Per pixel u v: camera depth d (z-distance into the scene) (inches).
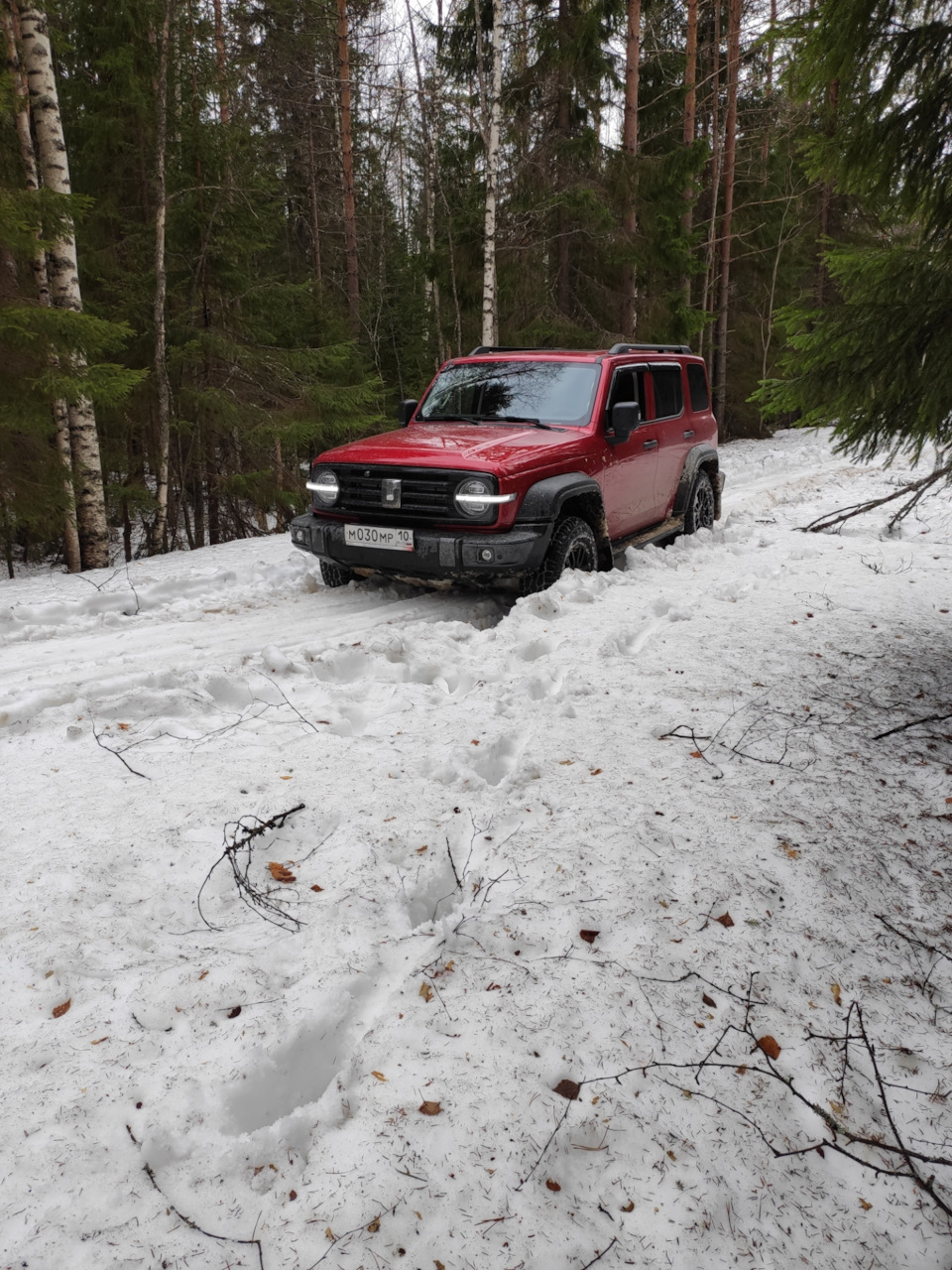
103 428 530.0
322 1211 62.4
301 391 537.0
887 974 93.0
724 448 749.9
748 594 229.3
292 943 91.0
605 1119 71.9
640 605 215.2
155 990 82.9
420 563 216.7
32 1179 63.5
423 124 645.9
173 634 213.0
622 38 638.5
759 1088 77.1
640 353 284.4
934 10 141.6
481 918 95.7
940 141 148.3
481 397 264.8
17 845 107.4
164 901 98.0
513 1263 60.0
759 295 895.7
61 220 322.7
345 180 697.0
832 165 161.6
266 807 117.1
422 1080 74.2
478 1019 81.3
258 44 794.2
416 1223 62.0
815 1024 85.2
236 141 533.0
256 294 573.6
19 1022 79.2
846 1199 68.9
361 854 106.5
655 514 291.7
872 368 151.3
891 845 115.0
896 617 208.5
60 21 519.2
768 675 170.7
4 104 340.8
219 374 542.9
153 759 132.7
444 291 700.7
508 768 135.6
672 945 93.1
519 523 213.6
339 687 163.2
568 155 608.4
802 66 157.8
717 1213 65.8
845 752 138.9
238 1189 64.4
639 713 151.1
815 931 97.7
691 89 659.4
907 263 152.6
